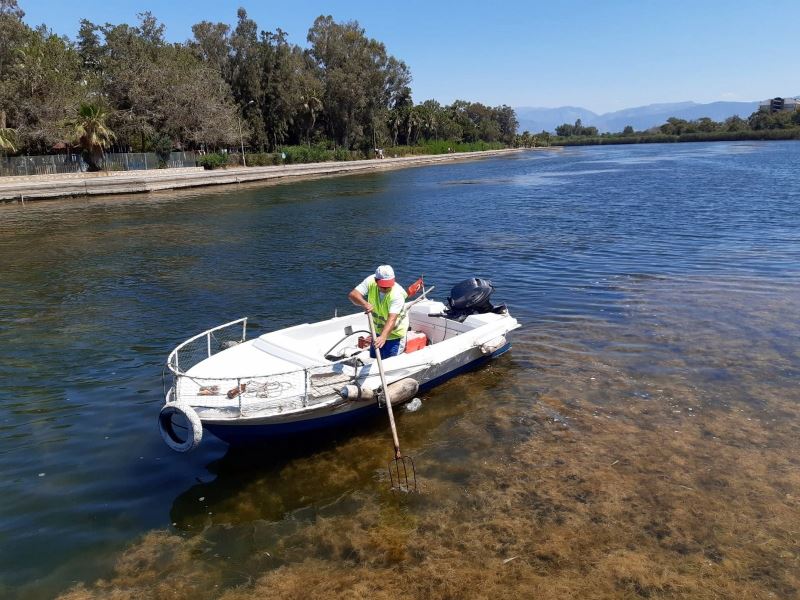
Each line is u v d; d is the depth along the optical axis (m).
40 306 12.25
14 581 4.48
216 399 6.09
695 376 7.79
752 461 5.84
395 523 5.08
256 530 5.05
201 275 15.03
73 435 6.70
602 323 10.02
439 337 8.66
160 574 4.54
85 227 24.92
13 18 43.66
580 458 5.98
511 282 13.27
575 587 4.30
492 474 5.77
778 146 104.06
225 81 68.12
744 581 4.33
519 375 8.07
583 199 30.28
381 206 30.69
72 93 45.03
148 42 55.28
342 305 11.92
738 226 19.44
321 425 6.39
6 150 42.53
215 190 43.94
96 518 5.24
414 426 6.81
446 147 108.50
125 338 10.02
